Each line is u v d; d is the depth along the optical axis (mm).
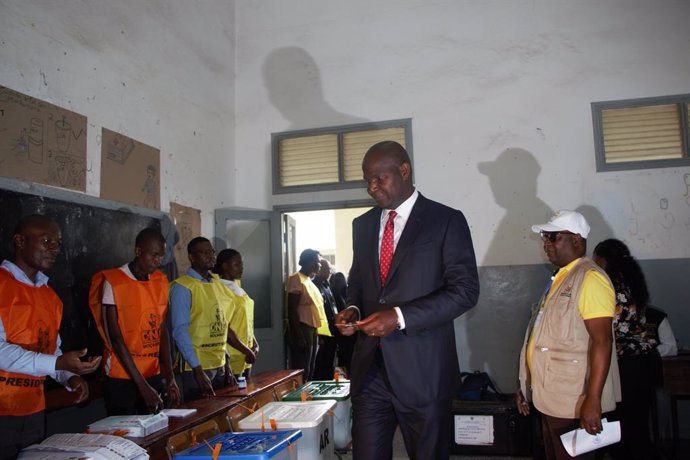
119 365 2777
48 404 2873
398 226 1911
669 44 4805
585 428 2062
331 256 11000
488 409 4062
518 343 4867
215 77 5277
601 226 4770
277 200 5551
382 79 5406
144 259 2924
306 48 5621
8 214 2732
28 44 2975
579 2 5016
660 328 3527
